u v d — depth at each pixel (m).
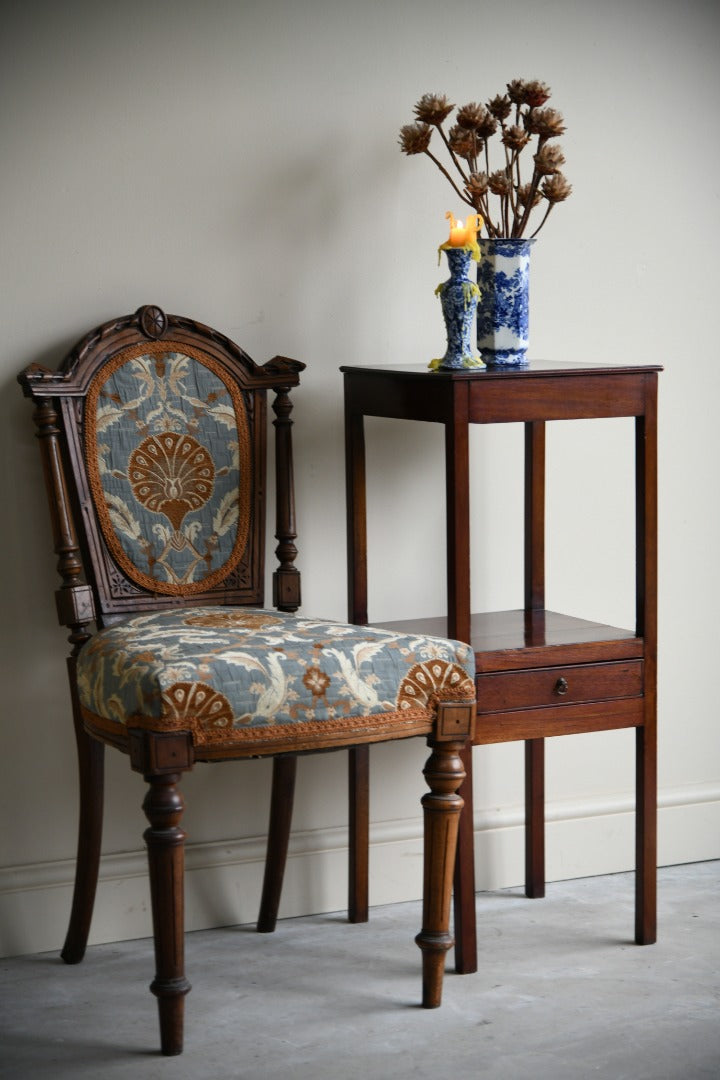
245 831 2.39
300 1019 1.96
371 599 2.48
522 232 2.23
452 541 2.06
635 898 2.27
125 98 2.21
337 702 1.83
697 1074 1.78
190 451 2.19
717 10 2.61
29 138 2.16
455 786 1.94
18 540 2.22
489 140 2.47
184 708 1.74
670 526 2.66
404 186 2.42
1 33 2.13
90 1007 2.01
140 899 2.31
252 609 2.15
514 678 2.11
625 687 2.19
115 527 2.13
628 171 2.57
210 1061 1.83
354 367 2.29
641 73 2.56
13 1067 1.81
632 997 2.03
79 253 2.21
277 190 2.33
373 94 2.38
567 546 2.60
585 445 2.59
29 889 2.24
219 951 2.23
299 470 2.40
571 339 2.57
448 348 2.16
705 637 2.71
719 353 2.67
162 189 2.25
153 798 1.77
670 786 2.70
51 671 2.26
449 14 2.42
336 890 2.44
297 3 2.31
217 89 2.27
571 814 2.59
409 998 2.03
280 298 2.35
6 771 2.24
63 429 2.10
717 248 2.65
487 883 2.54
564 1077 1.77
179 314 2.29
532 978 2.10
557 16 2.50
